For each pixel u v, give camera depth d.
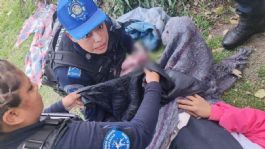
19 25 4.24
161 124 2.44
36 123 1.58
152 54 2.56
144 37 2.58
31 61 3.43
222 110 2.47
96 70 2.45
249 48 3.00
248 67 2.94
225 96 2.88
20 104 1.51
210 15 3.31
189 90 2.51
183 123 2.46
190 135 2.40
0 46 4.23
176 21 2.69
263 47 2.98
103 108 2.59
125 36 2.51
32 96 1.56
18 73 1.54
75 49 2.40
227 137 2.38
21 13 4.30
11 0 4.54
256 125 2.42
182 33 2.65
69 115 1.85
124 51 2.47
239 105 2.82
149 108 1.93
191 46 2.66
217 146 2.33
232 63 2.92
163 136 2.40
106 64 2.45
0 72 1.50
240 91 2.87
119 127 1.72
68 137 1.61
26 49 3.97
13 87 1.49
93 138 1.65
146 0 3.38
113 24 2.48
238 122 2.41
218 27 3.24
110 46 2.43
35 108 1.58
